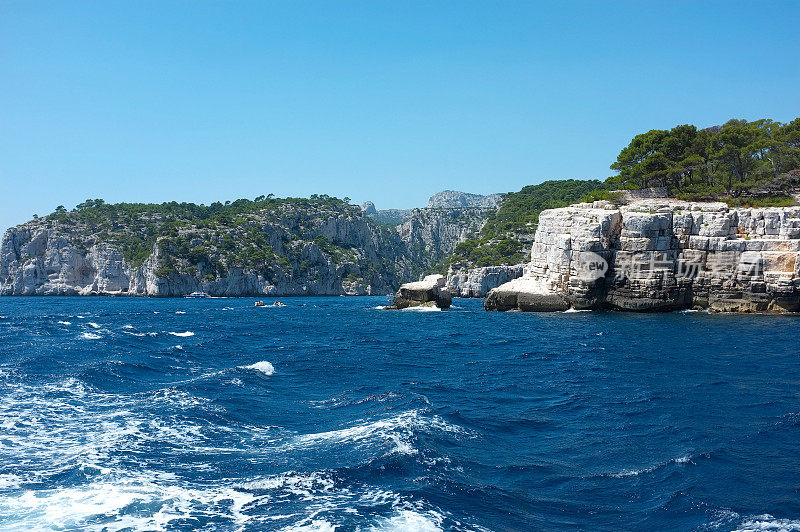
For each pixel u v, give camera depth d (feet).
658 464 61.36
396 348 158.30
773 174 296.51
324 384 104.53
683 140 326.24
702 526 47.34
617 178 361.71
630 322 208.95
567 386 102.73
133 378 103.91
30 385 94.94
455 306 371.56
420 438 67.82
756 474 58.44
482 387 102.78
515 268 571.28
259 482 55.11
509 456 64.44
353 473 57.06
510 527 47.24
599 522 48.49
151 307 396.98
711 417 80.23
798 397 92.07
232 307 409.28
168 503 50.11
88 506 49.08
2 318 232.12
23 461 59.62
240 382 102.01
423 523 46.78
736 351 140.15
